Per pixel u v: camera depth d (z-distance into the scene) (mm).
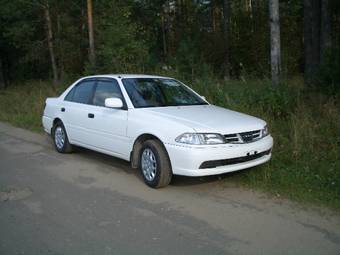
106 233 4410
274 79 10141
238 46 21594
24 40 19828
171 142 5516
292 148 6941
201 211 4992
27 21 19203
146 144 5895
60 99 8359
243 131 5617
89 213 4988
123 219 4781
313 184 5711
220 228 4488
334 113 7809
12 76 28047
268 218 4727
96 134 7051
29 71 26562
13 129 11875
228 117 6004
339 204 5051
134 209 5094
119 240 4238
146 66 14312
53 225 4645
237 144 5496
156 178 5738
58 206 5250
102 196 5605
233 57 21641
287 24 23391
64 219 4812
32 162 7641
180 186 5949
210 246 4066
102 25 16078
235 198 5422
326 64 9578
